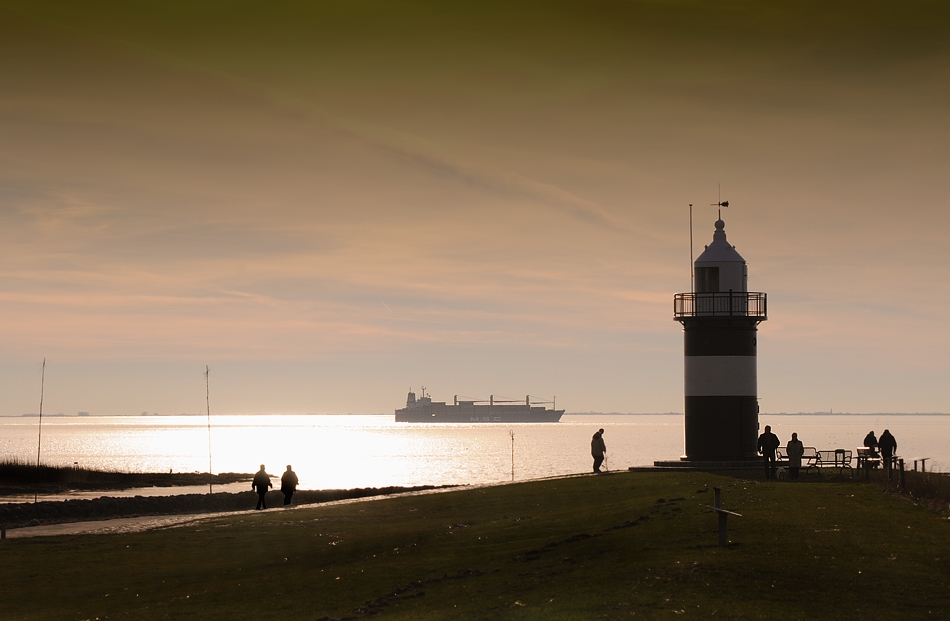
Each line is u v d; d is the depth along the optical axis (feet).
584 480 237.25
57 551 169.48
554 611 91.09
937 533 121.60
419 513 203.00
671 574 101.19
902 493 165.48
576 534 141.28
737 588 94.73
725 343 262.67
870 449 229.66
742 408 262.26
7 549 172.24
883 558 106.42
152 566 152.76
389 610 103.09
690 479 211.00
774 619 84.89
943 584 95.86
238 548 167.84
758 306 264.52
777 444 221.46
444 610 98.32
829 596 91.91
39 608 122.11
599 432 271.08
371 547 157.07
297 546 166.20
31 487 401.08
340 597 114.83
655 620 85.20
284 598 117.08
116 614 115.24
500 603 98.58
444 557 136.87
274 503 316.60
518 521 169.78
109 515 276.21
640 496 189.47
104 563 156.25
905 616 85.76
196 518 222.48
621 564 110.52
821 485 187.42
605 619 86.38
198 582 136.77
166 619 110.01
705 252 268.21
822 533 121.29
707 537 121.29
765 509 144.36
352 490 343.87
